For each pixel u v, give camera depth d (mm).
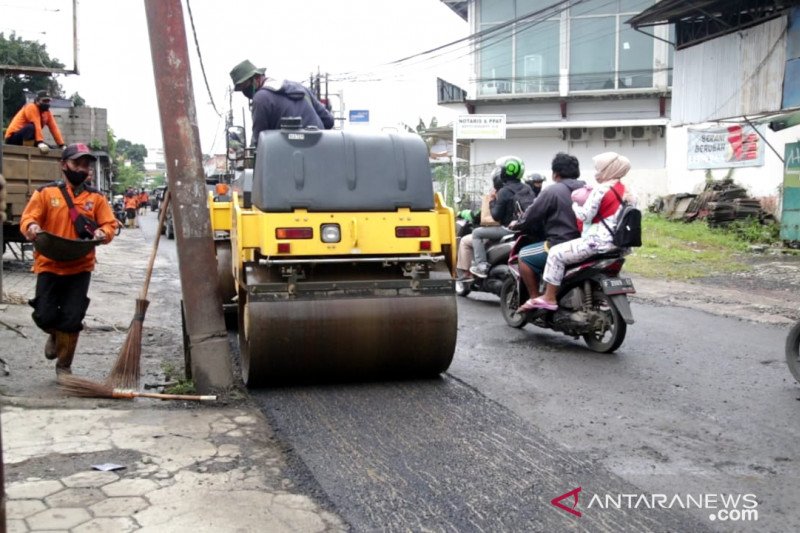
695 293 12047
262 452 4598
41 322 6090
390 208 6250
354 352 6066
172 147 5738
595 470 4410
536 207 7934
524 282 8383
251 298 5879
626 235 7188
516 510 3865
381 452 4672
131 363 5879
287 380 6188
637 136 30656
